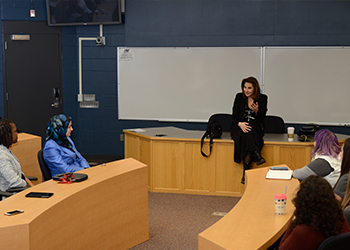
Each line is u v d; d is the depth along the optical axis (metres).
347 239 1.49
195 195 4.50
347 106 6.00
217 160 4.43
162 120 6.47
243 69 6.16
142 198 3.10
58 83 6.55
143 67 6.40
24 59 6.43
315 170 2.83
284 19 5.99
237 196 4.42
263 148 4.31
